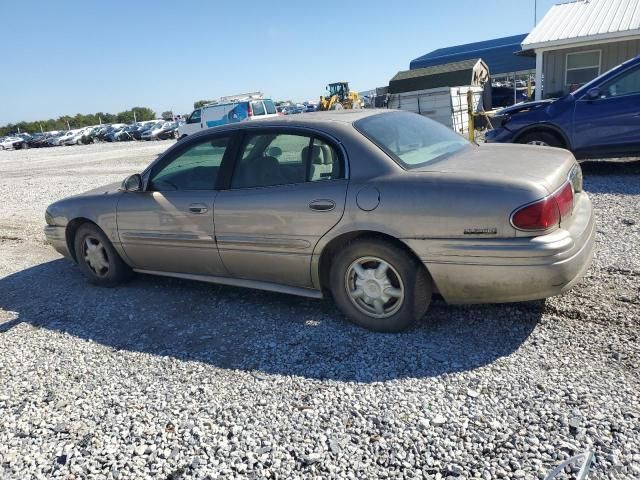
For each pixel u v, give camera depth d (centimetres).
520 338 319
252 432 260
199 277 429
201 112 2464
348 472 227
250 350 340
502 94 3072
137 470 241
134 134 4328
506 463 222
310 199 340
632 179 723
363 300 344
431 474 221
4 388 325
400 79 2728
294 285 375
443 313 362
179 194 411
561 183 306
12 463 254
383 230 316
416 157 340
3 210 1008
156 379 317
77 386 319
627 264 415
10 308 464
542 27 1605
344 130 342
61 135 5038
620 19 1458
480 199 290
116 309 435
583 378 272
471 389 274
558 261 282
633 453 219
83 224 485
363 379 294
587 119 747
